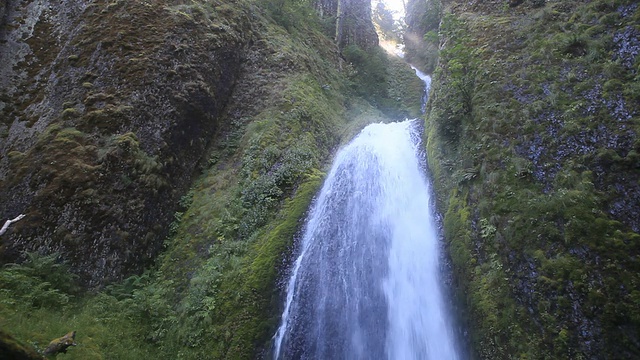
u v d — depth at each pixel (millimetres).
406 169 11070
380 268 9172
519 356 5891
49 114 10297
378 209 10695
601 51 7641
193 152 12008
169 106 11391
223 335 7781
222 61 13719
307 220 9742
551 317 5758
